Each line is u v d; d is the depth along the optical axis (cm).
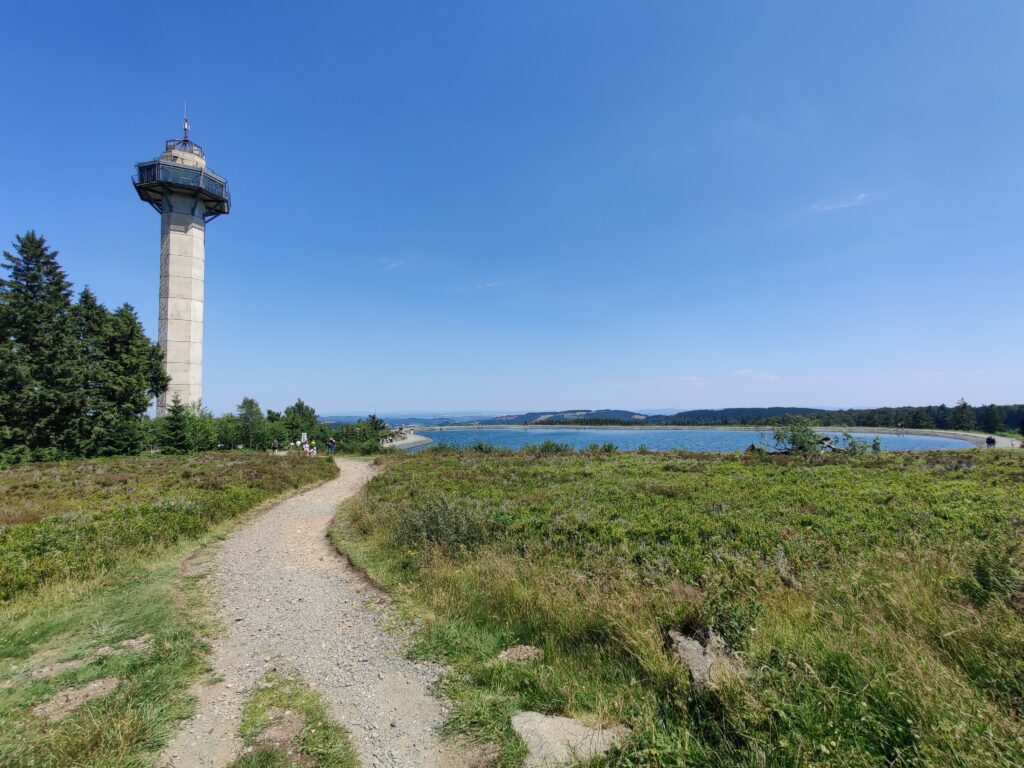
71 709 478
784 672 396
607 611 608
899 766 293
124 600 811
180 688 529
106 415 4134
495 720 451
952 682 360
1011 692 371
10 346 3803
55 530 1120
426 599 807
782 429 3675
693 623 526
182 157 5353
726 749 349
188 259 5278
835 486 1798
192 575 989
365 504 1712
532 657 575
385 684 542
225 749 424
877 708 351
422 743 430
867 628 473
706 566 855
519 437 11400
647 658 493
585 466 2745
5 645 630
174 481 2214
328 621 746
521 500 1653
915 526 1157
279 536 1401
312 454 4162
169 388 5150
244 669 584
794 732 326
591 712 446
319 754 412
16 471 2920
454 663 582
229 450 4762
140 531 1162
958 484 1762
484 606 729
